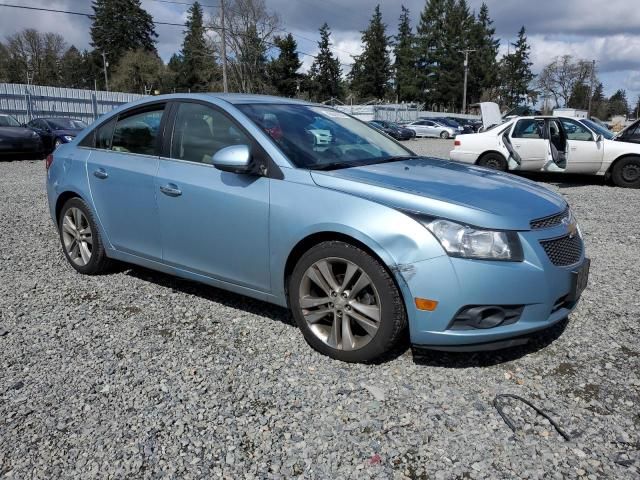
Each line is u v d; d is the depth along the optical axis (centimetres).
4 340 358
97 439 256
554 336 358
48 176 506
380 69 8462
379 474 232
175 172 388
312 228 318
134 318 392
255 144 354
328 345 328
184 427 264
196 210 372
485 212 292
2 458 244
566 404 281
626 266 522
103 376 311
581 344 346
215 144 376
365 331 319
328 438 255
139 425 266
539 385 298
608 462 238
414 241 288
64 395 292
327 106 463
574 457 242
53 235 643
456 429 261
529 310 296
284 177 336
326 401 284
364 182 318
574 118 1143
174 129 402
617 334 362
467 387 297
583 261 330
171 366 322
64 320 389
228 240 360
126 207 424
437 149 2491
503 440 253
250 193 345
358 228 299
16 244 600
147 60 7469
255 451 247
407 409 277
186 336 362
